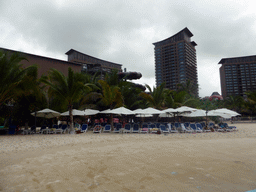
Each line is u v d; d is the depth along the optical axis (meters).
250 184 3.73
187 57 124.44
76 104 20.98
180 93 23.09
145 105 25.78
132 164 5.37
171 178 4.13
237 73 134.62
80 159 6.06
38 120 20.25
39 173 4.60
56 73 15.42
